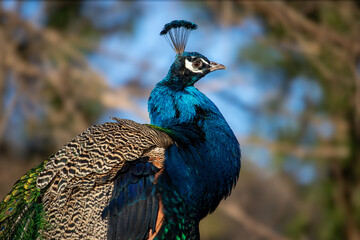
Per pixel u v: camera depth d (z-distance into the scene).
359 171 13.23
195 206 6.84
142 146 6.73
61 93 12.51
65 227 6.27
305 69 13.65
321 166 13.33
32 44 13.34
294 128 13.33
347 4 13.83
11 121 12.38
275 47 13.65
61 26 13.92
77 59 12.95
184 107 7.71
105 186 6.43
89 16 14.13
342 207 13.18
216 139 7.46
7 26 13.09
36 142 12.38
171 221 6.50
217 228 13.01
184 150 6.99
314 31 13.56
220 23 13.53
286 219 13.59
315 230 13.35
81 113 12.52
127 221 6.35
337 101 13.31
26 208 6.43
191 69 8.43
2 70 12.67
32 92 12.70
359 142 13.34
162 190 6.50
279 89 13.65
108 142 6.73
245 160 13.12
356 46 13.50
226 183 7.46
